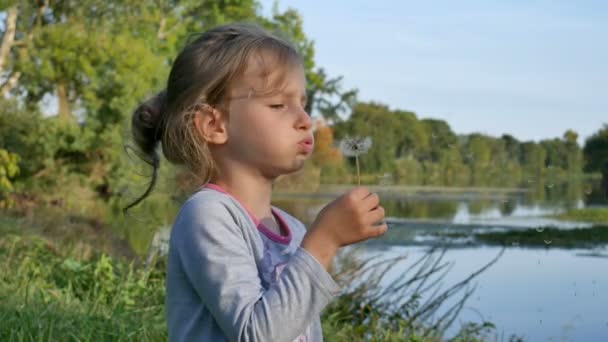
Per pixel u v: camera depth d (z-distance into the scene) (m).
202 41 1.66
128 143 2.15
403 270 9.41
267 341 1.35
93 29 25.64
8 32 25.47
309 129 1.62
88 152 27.09
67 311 4.09
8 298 4.16
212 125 1.61
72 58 24.92
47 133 25.30
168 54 31.38
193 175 1.65
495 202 23.16
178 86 1.67
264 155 1.58
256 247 1.55
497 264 10.56
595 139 18.14
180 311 1.53
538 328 6.64
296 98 1.63
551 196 18.14
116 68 25.77
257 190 1.62
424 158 21.20
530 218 16.91
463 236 13.89
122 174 24.19
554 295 8.16
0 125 25.08
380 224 1.47
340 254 7.29
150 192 1.91
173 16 32.19
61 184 25.36
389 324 6.06
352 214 1.43
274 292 1.38
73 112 27.25
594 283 8.86
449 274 9.49
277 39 1.66
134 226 15.22
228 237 1.49
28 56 25.42
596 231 13.98
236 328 1.37
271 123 1.58
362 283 6.49
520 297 8.06
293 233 1.69
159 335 3.87
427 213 19.48
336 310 6.16
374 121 20.39
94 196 27.05
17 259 6.26
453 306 6.97
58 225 13.44
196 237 1.49
